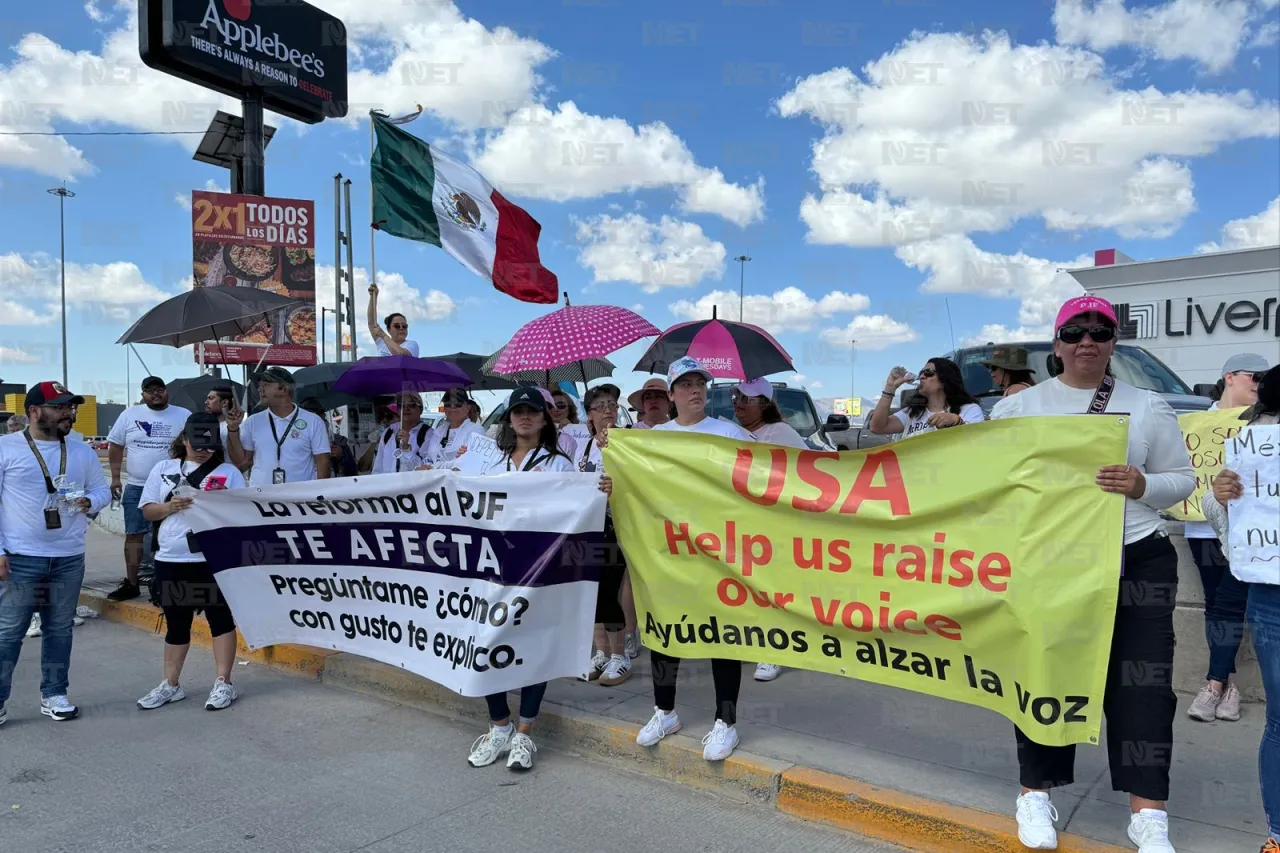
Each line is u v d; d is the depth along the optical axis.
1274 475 2.77
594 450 5.61
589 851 3.37
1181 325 17.14
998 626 3.23
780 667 5.41
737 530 3.87
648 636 4.15
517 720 4.65
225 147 13.66
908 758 3.90
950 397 4.96
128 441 7.59
